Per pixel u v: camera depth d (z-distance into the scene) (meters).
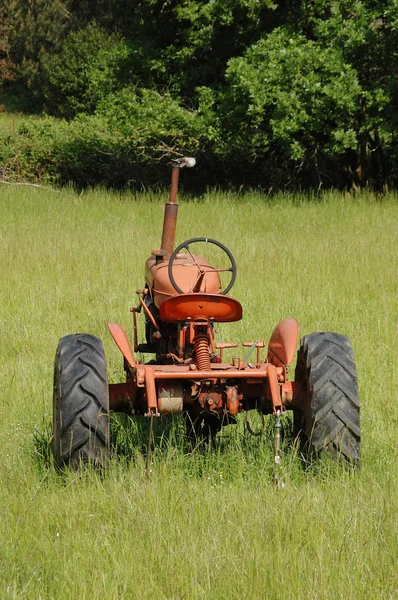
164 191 28.80
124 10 33.19
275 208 23.64
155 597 5.00
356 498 6.14
